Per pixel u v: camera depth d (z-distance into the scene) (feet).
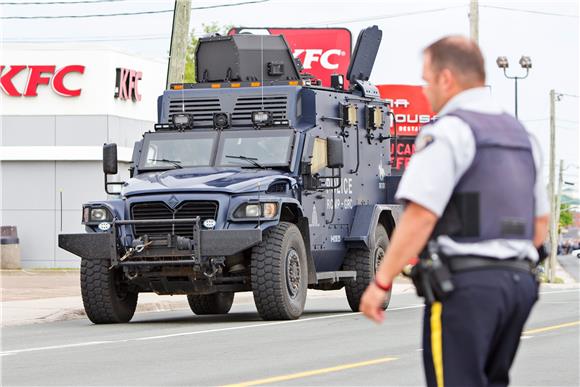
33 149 529.04
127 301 224.12
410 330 196.95
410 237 64.08
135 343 175.94
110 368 142.41
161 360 151.12
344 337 183.62
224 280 217.36
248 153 228.63
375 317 65.77
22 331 204.74
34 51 529.45
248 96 235.61
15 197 531.50
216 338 183.62
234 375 134.62
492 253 64.49
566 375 134.41
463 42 66.33
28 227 531.50
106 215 212.64
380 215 261.44
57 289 351.25
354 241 246.88
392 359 150.92
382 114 268.41
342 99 248.73
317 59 506.07
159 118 241.35
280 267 211.82
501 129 65.62
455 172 64.59
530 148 66.80
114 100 534.78
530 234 65.92
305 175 228.02
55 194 532.32
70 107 529.86
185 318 241.55
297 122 234.58
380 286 65.00
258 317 240.53
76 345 173.37
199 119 237.45
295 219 225.35
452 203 65.00
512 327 65.92
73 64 528.63
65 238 211.82
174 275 212.43
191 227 209.26
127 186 216.33
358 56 266.77
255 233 204.33
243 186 211.82
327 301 314.76
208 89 238.68
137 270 211.61
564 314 236.22
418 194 63.77
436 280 64.08
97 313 219.41
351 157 250.78
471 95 66.44
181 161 231.09
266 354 157.99
